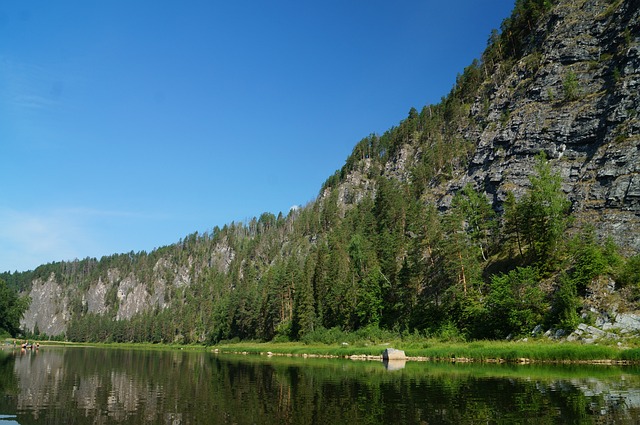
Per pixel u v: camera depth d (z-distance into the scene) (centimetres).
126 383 4428
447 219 8562
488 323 7488
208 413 2758
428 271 9875
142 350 15938
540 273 7725
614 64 10594
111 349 17175
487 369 5016
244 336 15925
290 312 13725
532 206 8338
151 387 4075
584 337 5991
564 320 6303
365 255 12281
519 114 12156
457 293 8112
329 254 13412
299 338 12106
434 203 13588
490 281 8919
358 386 3894
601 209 8338
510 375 4369
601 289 6425
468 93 17950
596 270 6681
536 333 6688
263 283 16875
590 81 10994
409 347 7944
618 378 3909
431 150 16650
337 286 11488
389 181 16812
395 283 10200
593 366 4975
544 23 14100
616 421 2298
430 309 8919
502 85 14575
